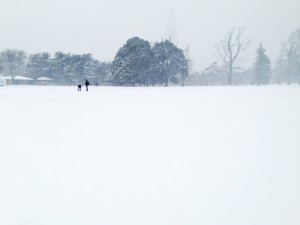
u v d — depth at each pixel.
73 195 4.36
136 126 10.49
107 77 101.25
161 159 6.24
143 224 3.55
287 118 12.43
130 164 5.88
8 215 3.75
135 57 80.06
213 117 12.87
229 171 5.43
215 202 4.13
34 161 6.08
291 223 3.57
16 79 102.38
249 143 7.73
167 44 79.62
